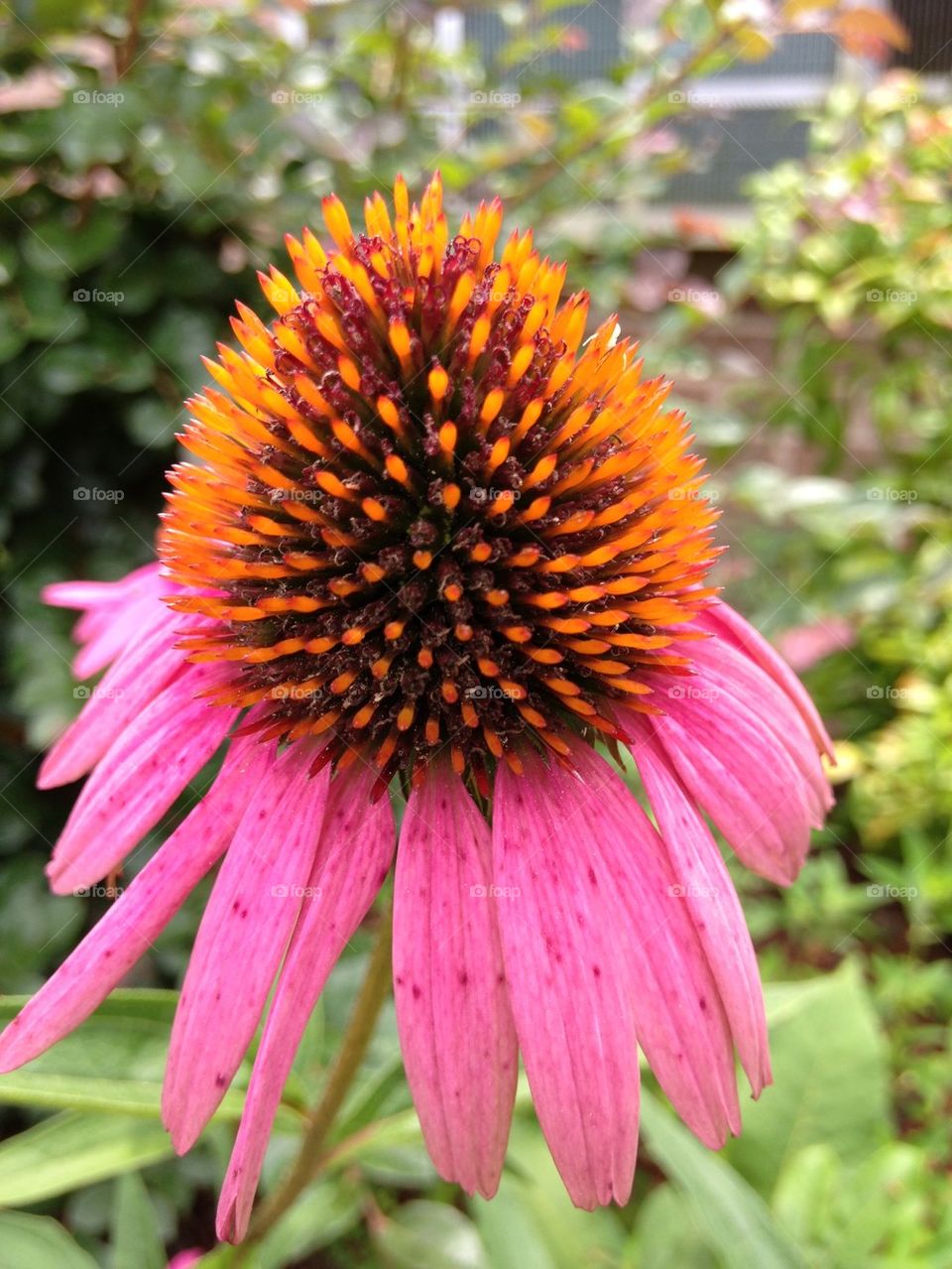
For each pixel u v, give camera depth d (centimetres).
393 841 8
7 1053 8
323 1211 14
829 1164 15
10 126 18
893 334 30
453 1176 7
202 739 9
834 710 31
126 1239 13
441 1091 7
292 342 8
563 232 23
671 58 24
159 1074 9
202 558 9
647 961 8
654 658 9
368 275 9
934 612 30
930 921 26
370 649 8
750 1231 11
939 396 31
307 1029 13
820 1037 17
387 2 20
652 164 24
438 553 8
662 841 8
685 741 9
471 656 8
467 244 9
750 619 27
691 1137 16
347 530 8
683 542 9
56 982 8
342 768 8
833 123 29
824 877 24
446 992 7
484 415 8
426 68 23
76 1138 10
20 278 17
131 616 11
